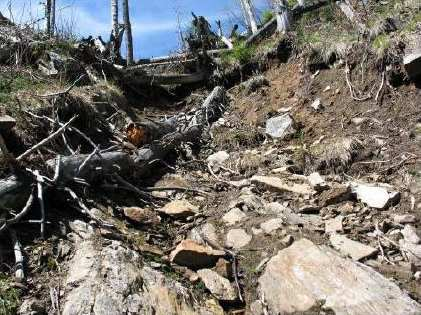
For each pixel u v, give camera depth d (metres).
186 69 6.41
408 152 3.68
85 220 2.92
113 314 2.21
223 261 2.67
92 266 2.44
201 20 6.93
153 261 2.68
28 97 3.91
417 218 2.94
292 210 3.24
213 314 2.39
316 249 2.60
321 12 6.19
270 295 2.45
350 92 4.65
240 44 6.43
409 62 4.18
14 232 2.61
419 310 2.14
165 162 4.16
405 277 2.47
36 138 3.55
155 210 3.29
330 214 3.14
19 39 5.13
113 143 4.14
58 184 2.97
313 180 3.58
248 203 3.31
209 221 3.17
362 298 2.23
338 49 5.07
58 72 4.92
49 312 2.24
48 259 2.53
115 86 5.33
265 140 4.57
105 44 6.46
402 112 4.15
